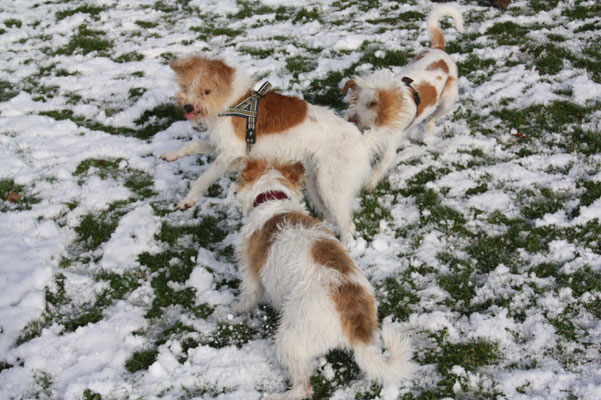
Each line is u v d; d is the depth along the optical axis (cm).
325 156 289
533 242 286
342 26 448
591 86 355
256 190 260
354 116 311
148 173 326
